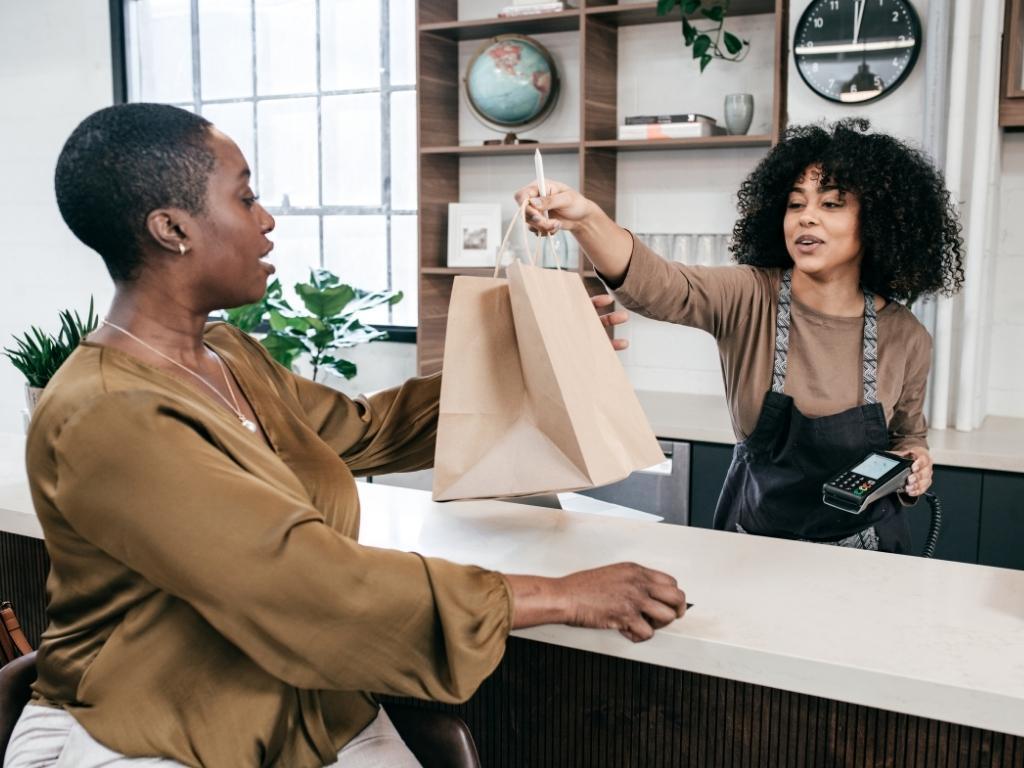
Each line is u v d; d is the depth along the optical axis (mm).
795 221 1833
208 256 1094
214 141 1087
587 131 3527
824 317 1878
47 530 1047
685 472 3029
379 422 1540
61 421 997
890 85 2971
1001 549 2666
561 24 3643
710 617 1154
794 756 1220
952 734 1118
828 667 1026
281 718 1071
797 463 1888
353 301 4086
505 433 1273
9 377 5262
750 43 3492
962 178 2840
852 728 1177
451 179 3988
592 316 1342
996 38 2730
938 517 2035
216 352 1266
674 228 3701
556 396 1202
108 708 1042
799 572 1316
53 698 1109
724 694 1259
